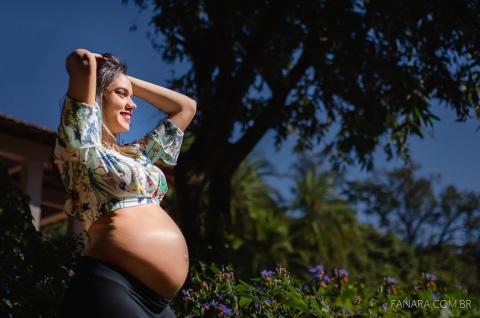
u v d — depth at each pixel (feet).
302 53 31.27
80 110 8.27
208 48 31.50
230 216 29.73
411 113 30.55
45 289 12.56
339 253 74.13
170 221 8.73
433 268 102.78
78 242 15.40
